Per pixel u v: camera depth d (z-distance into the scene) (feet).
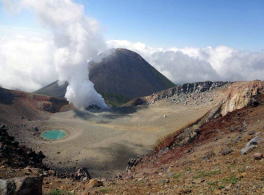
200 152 140.05
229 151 109.40
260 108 200.13
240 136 135.44
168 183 76.74
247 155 92.27
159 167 150.10
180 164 126.21
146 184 79.66
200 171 87.56
